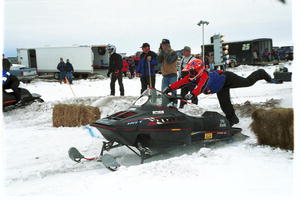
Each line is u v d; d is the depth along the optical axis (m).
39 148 6.16
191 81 6.11
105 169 4.85
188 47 8.68
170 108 5.46
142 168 4.33
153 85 9.73
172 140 5.30
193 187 3.82
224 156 4.95
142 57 9.67
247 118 7.90
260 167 4.48
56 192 3.89
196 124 5.62
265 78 6.87
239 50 32.91
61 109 8.38
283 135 5.33
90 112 8.20
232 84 6.56
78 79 27.94
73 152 5.11
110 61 11.36
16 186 4.18
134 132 4.88
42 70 29.47
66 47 28.08
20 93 10.29
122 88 11.52
